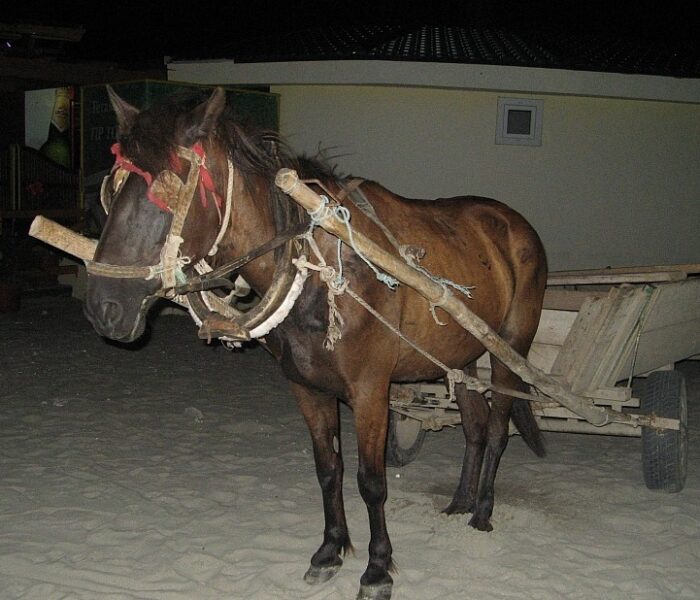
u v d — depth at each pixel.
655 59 11.43
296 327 3.45
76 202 12.98
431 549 4.18
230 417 6.68
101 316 2.93
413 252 3.68
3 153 13.68
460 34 12.09
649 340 5.20
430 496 5.04
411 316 3.76
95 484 5.02
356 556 4.07
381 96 10.88
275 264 3.42
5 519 4.45
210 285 3.17
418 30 12.16
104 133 11.27
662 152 11.09
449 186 11.01
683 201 11.21
